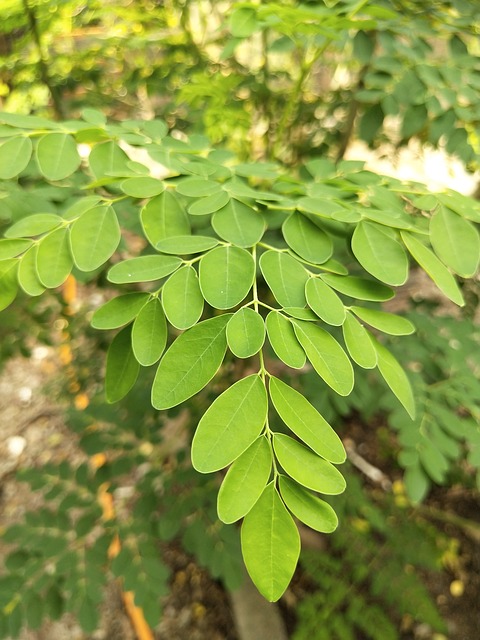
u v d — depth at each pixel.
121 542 0.20
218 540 0.20
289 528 0.08
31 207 0.14
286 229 0.11
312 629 0.25
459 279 0.20
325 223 0.12
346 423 0.37
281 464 0.08
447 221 0.11
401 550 0.27
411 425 0.16
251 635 0.27
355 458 0.35
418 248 0.11
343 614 0.28
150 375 0.22
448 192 0.12
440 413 0.16
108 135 0.13
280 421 0.17
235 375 0.21
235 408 0.08
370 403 0.20
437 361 0.18
